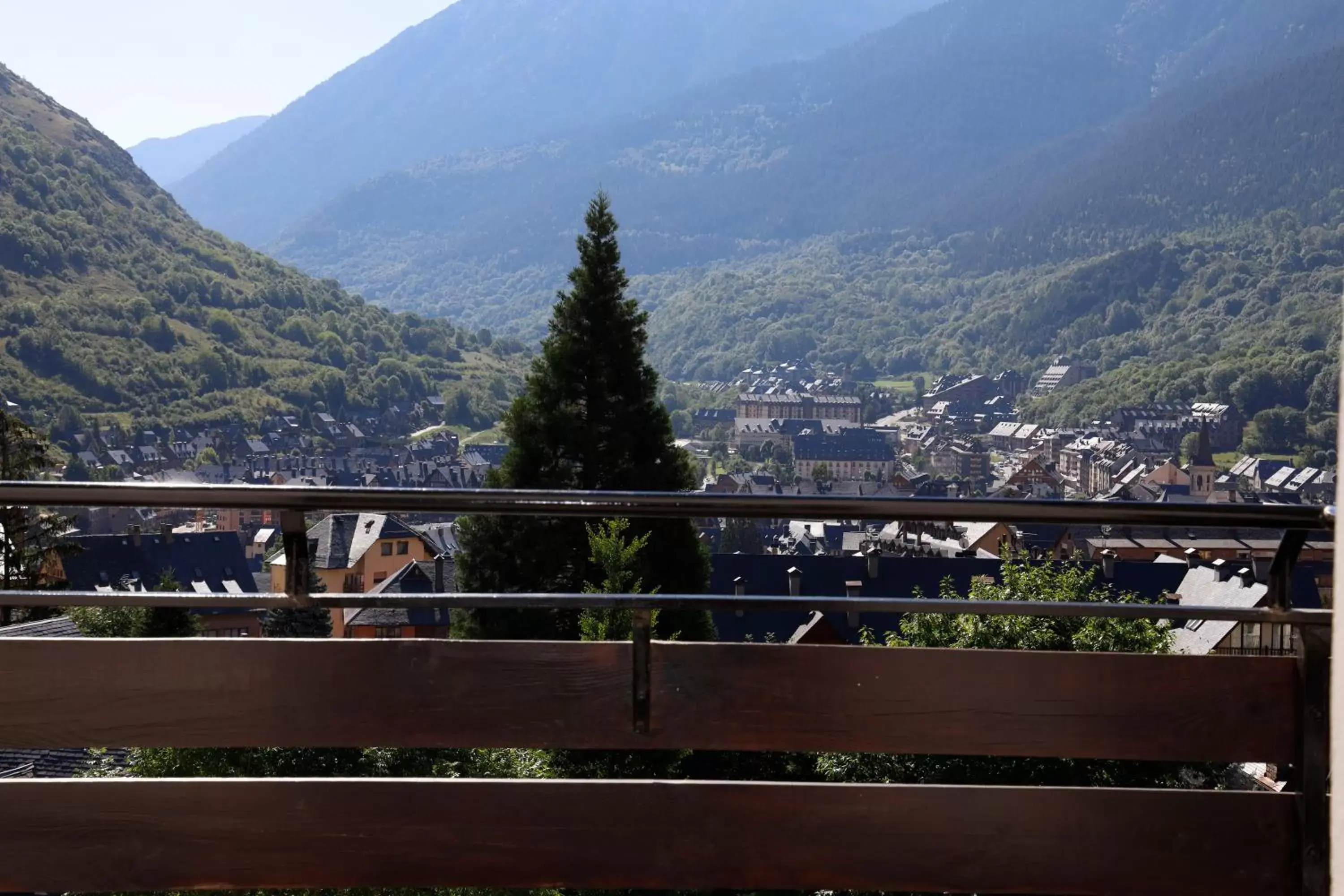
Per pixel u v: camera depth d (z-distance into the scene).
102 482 2.84
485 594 2.91
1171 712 2.90
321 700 2.91
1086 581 15.95
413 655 2.91
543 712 2.92
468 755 10.76
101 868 2.86
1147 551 52.66
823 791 2.88
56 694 2.88
